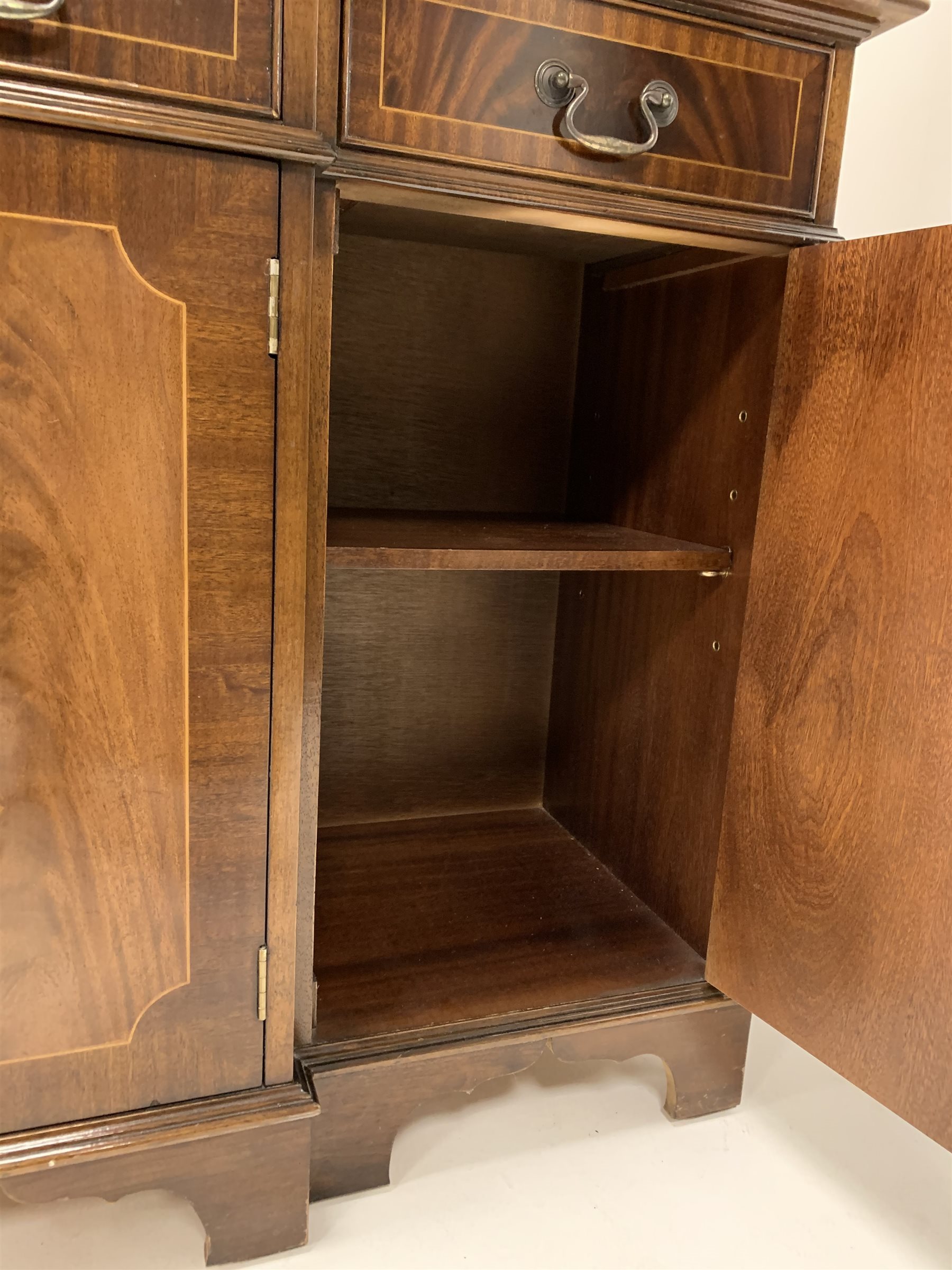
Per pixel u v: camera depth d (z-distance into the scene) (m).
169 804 0.71
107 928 0.72
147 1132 0.75
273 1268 0.81
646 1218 0.90
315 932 1.03
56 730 0.67
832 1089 1.13
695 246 0.95
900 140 1.34
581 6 0.73
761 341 0.93
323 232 0.69
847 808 0.82
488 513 1.26
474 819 1.40
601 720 1.27
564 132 0.75
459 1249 0.84
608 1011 0.95
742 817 0.94
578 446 1.30
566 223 0.80
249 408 0.67
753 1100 1.09
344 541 0.86
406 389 1.21
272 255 0.66
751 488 0.95
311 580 0.75
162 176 0.62
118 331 0.63
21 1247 0.83
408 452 1.23
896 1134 1.05
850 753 0.82
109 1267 0.81
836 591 0.83
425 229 1.06
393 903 1.14
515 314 1.24
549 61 0.73
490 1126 1.01
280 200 0.65
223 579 0.69
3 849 0.68
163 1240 0.84
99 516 0.66
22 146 0.59
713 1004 1.00
